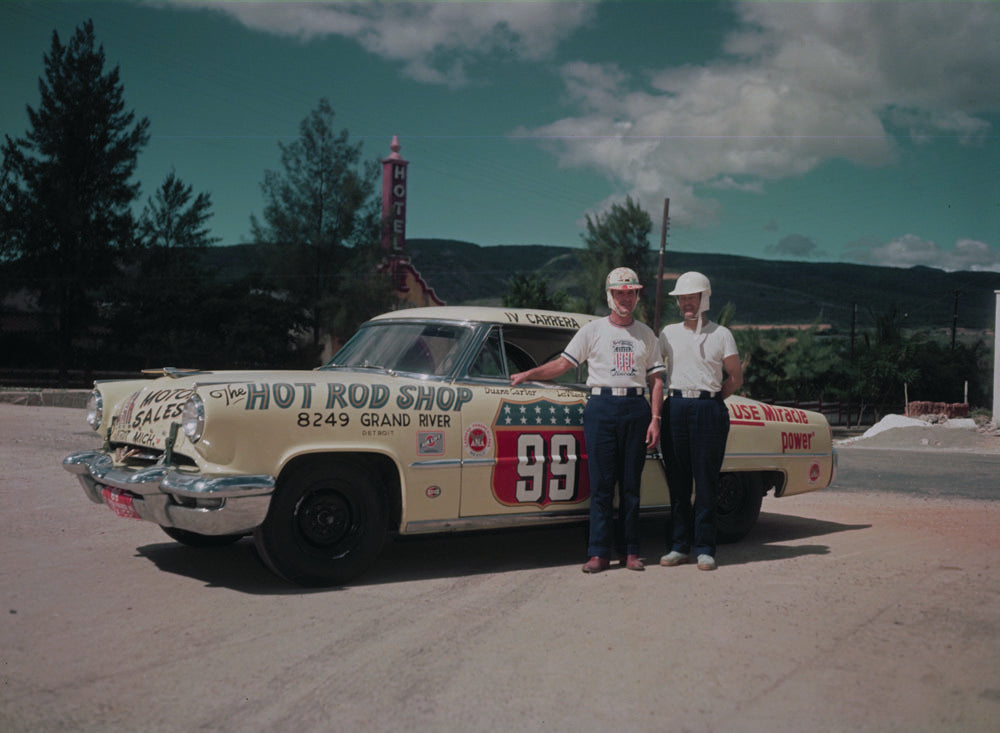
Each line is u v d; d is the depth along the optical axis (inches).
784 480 244.7
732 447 229.3
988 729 110.3
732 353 201.5
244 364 1674.5
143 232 1749.5
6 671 125.5
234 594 169.9
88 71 1646.2
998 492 379.2
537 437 200.7
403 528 184.5
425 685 123.3
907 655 137.4
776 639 145.0
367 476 179.8
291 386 172.1
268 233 1781.5
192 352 1631.4
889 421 884.6
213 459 163.2
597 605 166.1
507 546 226.4
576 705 116.5
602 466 195.9
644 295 1480.1
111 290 1664.6
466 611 161.0
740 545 233.0
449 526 189.3
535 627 151.3
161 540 220.8
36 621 149.8
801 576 192.1
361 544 179.2
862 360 1814.7
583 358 199.5
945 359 1935.3
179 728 107.8
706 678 126.7
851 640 144.7
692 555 217.5
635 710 115.0
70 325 1651.1
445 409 188.7
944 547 229.0
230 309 1701.5
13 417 606.9
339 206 1775.3
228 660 132.1
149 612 156.3
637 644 141.9
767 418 240.1
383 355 204.8
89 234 1643.7
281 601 165.5
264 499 163.5
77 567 190.1
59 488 301.6
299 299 1755.7
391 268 2073.1
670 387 203.6
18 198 1600.6
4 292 1637.6
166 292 1656.0
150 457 177.8
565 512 205.6
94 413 200.7
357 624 151.6
